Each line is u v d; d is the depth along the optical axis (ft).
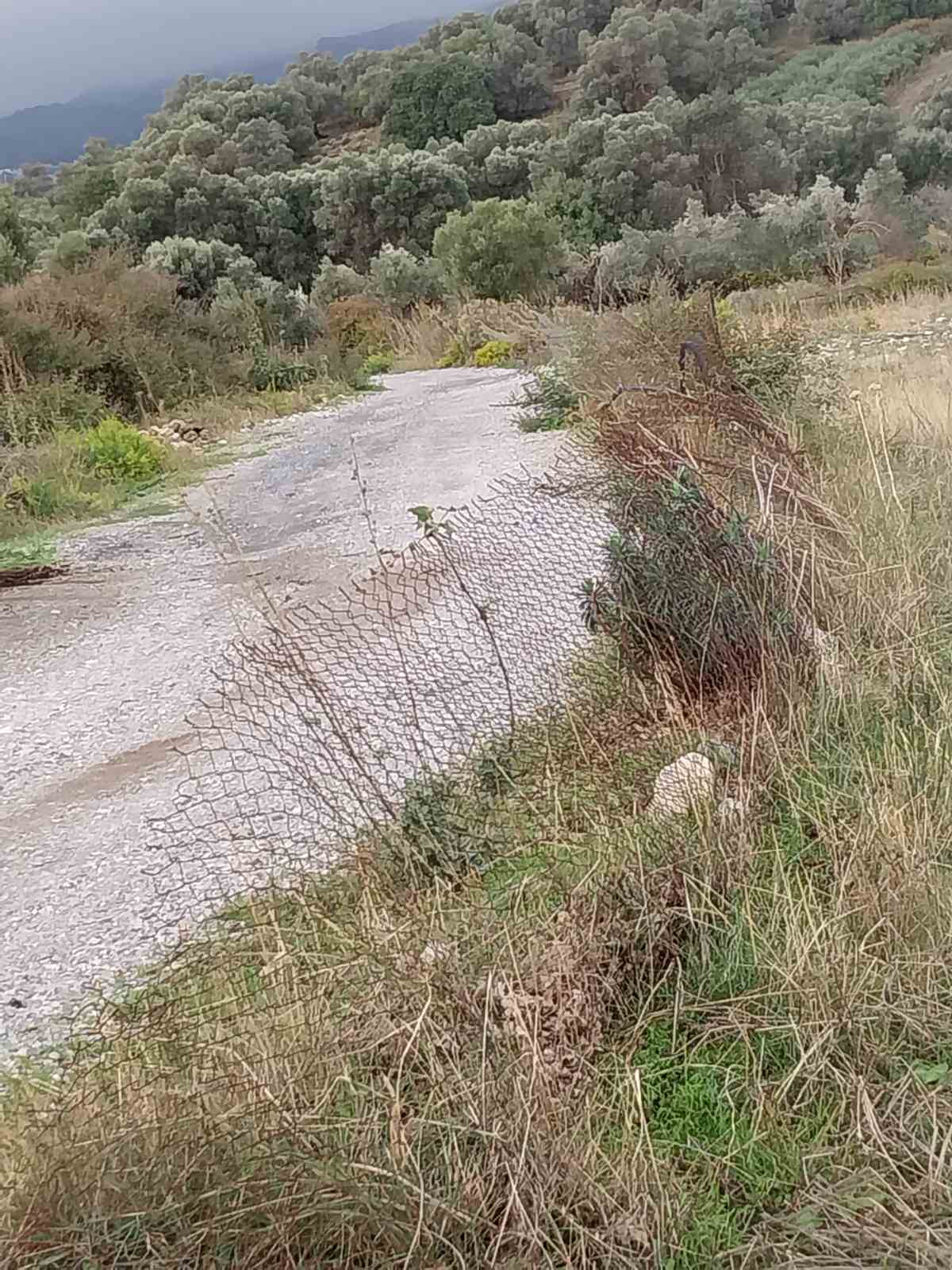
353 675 13.53
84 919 10.19
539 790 10.17
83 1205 6.08
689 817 9.62
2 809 12.67
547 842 9.34
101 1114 6.56
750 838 9.41
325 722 12.00
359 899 9.02
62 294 45.42
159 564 22.93
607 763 10.54
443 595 14.71
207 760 12.99
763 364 21.99
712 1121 7.18
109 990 8.97
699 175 131.03
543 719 11.56
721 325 24.03
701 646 11.71
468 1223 6.15
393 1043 7.09
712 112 132.16
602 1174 6.56
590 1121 6.99
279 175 152.05
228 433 41.14
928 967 7.80
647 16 242.99
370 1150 6.41
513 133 165.37
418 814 9.77
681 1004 7.90
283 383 52.90
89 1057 7.76
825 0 244.42
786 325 25.70
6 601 21.04
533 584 13.58
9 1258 5.84
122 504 29.58
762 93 209.87
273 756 12.37
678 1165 6.91
